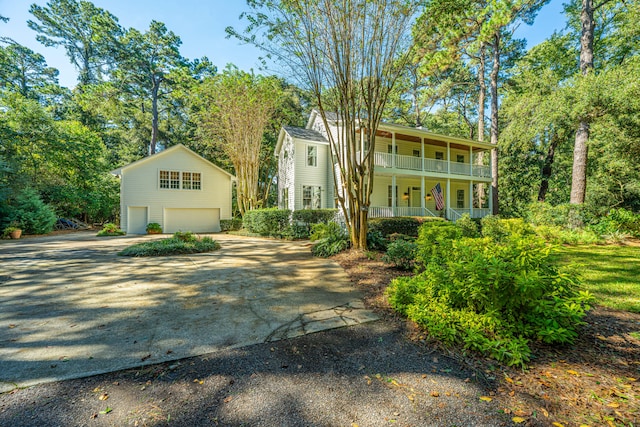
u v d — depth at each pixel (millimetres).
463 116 27375
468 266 3062
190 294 4629
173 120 28250
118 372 2383
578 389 2135
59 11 26797
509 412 1912
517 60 19797
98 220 23719
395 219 13188
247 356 2670
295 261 7414
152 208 16938
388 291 4027
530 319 2826
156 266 6785
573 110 10969
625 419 1815
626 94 9602
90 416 1861
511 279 2820
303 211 14156
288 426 1802
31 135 16984
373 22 6578
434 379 2311
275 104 18250
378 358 2645
